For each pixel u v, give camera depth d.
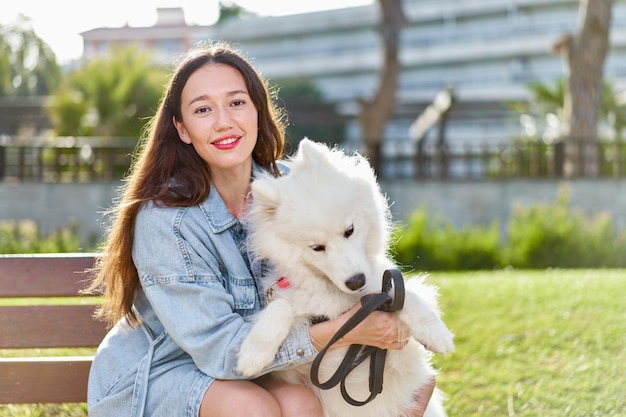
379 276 3.11
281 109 3.90
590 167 16.19
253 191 3.01
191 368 2.94
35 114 23.81
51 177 16.64
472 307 6.75
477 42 39.03
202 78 3.11
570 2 37.06
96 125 19.91
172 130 3.19
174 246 2.95
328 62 43.38
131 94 20.05
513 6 38.06
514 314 6.39
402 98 37.47
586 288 7.34
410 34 41.06
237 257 3.06
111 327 3.50
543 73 37.78
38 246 11.79
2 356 5.11
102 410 2.98
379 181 16.03
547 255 12.84
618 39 35.12
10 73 19.14
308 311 2.96
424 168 17.66
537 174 16.56
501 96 36.19
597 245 12.84
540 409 4.36
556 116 20.53
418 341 2.85
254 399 2.73
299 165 3.08
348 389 3.05
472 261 12.95
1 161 16.41
